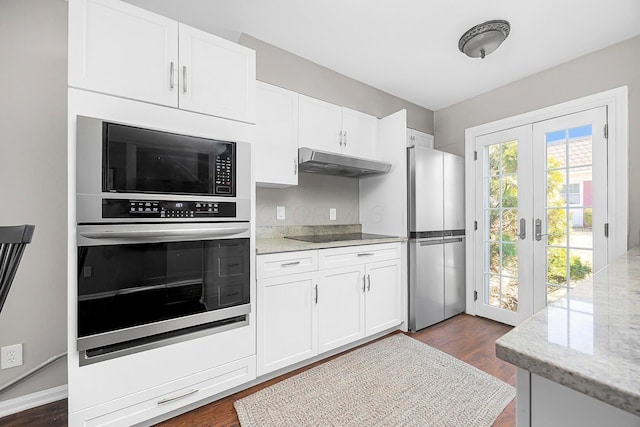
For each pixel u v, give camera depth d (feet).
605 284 2.75
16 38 5.06
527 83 8.68
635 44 6.70
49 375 5.27
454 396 5.33
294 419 4.75
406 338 7.93
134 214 4.23
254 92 5.60
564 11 5.95
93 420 4.05
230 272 5.19
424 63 8.13
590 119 7.36
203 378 4.91
